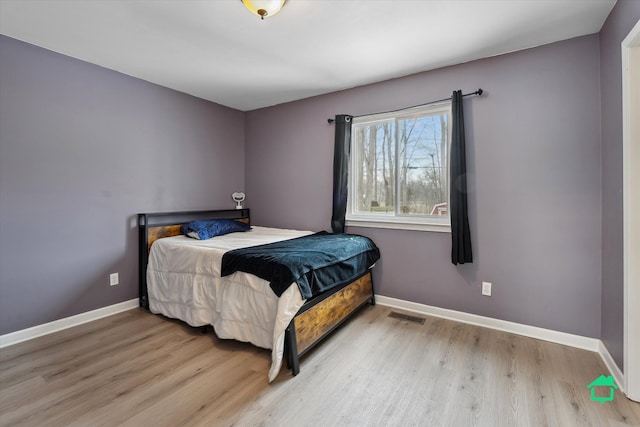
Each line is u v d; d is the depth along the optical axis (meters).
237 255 2.25
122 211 2.97
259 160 4.09
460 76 2.70
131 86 3.01
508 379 1.89
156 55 2.57
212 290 2.41
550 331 2.38
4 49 2.26
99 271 2.81
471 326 2.65
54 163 2.52
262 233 3.44
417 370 1.99
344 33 2.22
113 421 1.54
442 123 2.89
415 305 2.98
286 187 3.85
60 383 1.84
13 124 2.31
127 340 2.39
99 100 2.78
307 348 2.08
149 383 1.84
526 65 2.42
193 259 2.53
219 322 2.29
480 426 1.52
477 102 2.62
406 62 2.68
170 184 3.36
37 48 2.41
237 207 4.07
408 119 3.06
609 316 2.03
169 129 3.34
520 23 2.08
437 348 2.27
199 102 3.64
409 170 3.06
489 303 2.62
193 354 2.18
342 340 2.40
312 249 2.38
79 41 2.35
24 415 1.58
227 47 2.43
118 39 2.31
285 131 3.83
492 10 1.94
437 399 1.71
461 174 2.60
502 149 2.53
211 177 3.79
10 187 2.31
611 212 1.98
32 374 1.93
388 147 3.19
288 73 2.93
